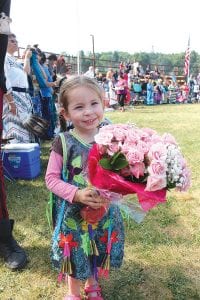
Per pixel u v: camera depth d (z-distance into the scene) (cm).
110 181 185
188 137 815
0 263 296
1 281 275
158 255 305
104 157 189
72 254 227
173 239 331
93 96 214
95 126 218
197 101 2475
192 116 1312
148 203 184
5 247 297
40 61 714
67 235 226
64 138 224
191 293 260
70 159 221
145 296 258
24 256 294
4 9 276
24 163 488
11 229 302
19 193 444
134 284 270
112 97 1620
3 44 281
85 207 217
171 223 364
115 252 236
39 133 527
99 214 214
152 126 1015
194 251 313
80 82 214
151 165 174
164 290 264
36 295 260
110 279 275
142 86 2034
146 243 322
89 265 230
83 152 220
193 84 2481
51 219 262
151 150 178
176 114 1400
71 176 223
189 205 411
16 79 555
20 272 285
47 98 695
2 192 293
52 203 233
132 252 309
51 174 219
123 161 180
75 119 216
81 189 210
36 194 441
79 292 248
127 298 256
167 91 2252
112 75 1673
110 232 230
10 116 565
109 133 186
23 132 582
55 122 727
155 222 365
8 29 276
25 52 655
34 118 531
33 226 357
